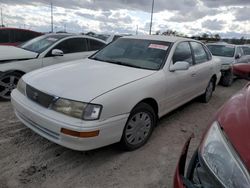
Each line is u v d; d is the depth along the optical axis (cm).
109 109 276
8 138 351
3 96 507
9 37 873
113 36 1015
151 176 286
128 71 351
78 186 262
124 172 291
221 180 145
